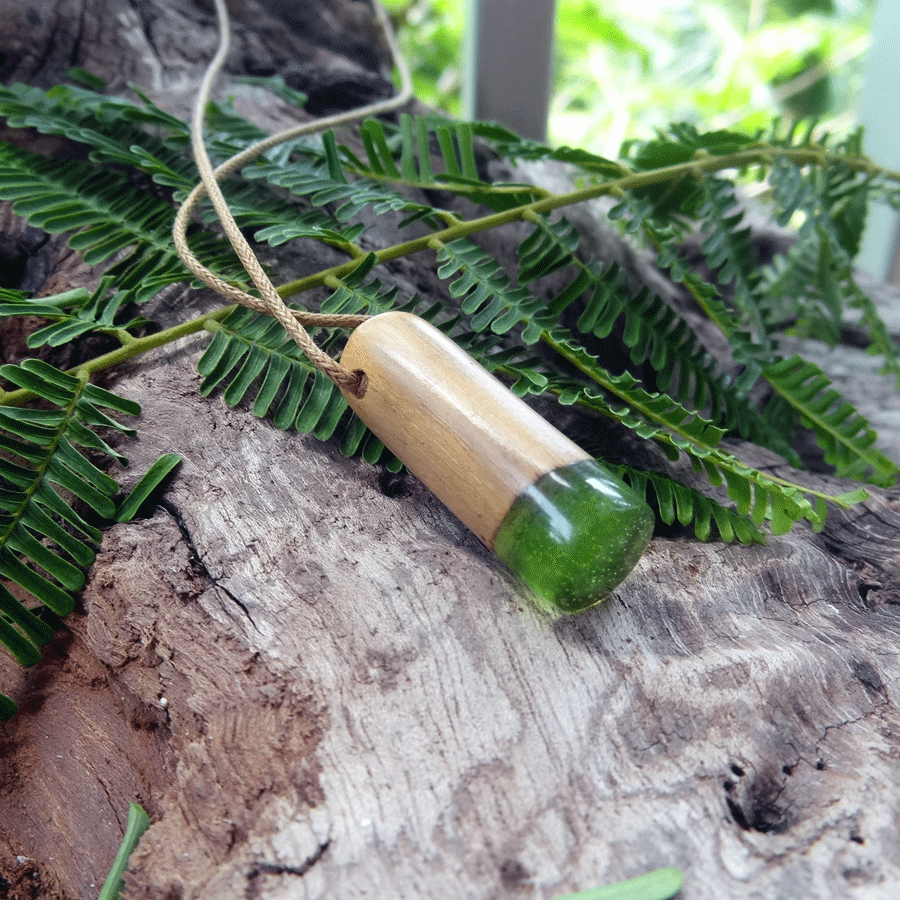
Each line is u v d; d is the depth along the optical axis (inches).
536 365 6.0
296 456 5.7
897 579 5.7
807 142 7.5
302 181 6.3
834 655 5.1
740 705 4.8
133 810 4.7
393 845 4.2
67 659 5.4
